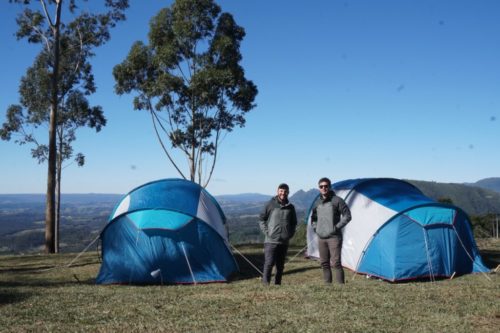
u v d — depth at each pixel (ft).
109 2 86.22
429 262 35.53
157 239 35.45
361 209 39.29
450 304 23.67
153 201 36.81
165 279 34.76
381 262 36.11
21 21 82.99
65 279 37.81
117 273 35.09
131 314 22.27
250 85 80.18
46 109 93.66
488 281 33.35
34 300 25.89
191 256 35.55
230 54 77.15
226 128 81.82
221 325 20.13
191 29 76.28
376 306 23.18
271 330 19.31
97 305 24.43
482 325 19.93
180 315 22.07
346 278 36.35
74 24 86.79
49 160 72.79
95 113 96.53
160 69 76.89
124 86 78.79
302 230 86.63
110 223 36.47
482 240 68.18
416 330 19.19
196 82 73.77
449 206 37.06
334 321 20.49
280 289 27.84
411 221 36.32
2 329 19.80
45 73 88.48
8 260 55.77
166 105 79.25
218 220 39.29
